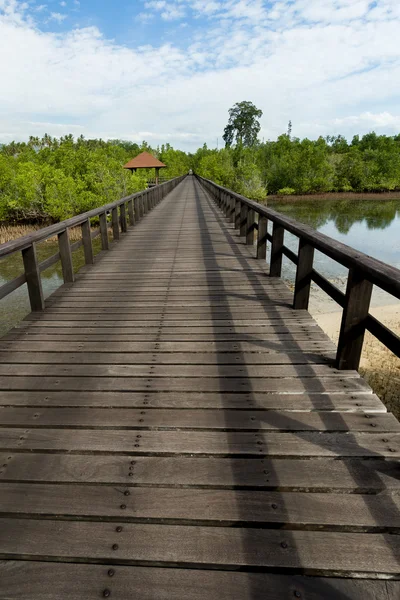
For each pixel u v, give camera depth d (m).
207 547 1.24
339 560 1.19
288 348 2.72
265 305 3.69
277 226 4.54
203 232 8.52
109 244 7.30
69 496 1.45
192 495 1.44
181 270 5.20
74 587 1.13
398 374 5.80
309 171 53.66
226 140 87.94
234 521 1.32
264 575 1.16
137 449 1.70
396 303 10.34
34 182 23.73
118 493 1.46
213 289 4.27
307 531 1.30
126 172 25.84
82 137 54.88
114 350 2.73
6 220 26.20
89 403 2.07
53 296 4.09
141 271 5.18
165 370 2.43
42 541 1.27
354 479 1.50
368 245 20.34
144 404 2.05
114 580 1.15
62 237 4.42
